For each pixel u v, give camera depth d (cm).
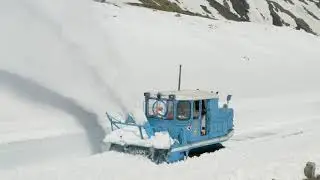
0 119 1909
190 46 3934
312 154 1631
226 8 12550
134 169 1349
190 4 11025
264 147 1789
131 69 2972
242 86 3328
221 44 4331
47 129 1866
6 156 1514
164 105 1527
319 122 2545
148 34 3850
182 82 3086
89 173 1300
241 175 1305
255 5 14225
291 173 1355
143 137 1462
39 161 1505
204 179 1271
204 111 1616
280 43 5019
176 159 1483
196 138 1568
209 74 3409
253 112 2650
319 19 15562
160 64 3294
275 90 3431
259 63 4103
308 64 4512
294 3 16338
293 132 2220
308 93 3550
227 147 1767
